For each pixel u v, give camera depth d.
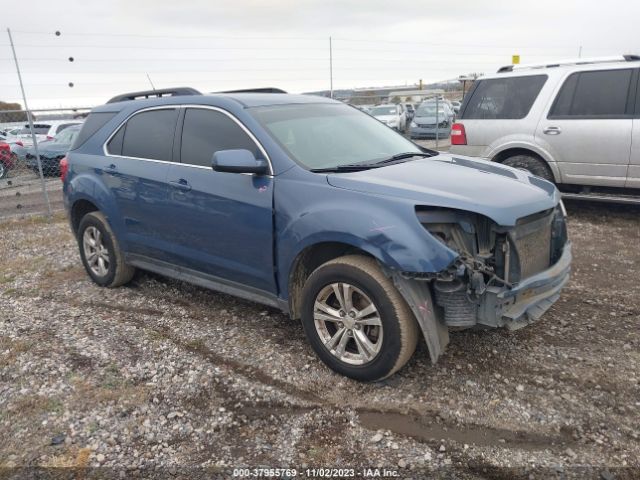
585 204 8.12
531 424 3.01
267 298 3.92
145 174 4.54
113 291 5.24
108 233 5.07
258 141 3.86
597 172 6.80
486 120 7.59
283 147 3.79
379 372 3.30
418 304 3.12
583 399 3.22
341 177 3.49
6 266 6.24
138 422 3.12
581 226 6.98
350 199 3.33
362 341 3.35
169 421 3.13
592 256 5.79
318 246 3.57
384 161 4.04
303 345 3.97
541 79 7.17
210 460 2.80
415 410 3.16
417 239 3.03
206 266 4.25
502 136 7.43
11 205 10.85
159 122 4.60
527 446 2.84
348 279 3.30
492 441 2.88
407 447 2.86
